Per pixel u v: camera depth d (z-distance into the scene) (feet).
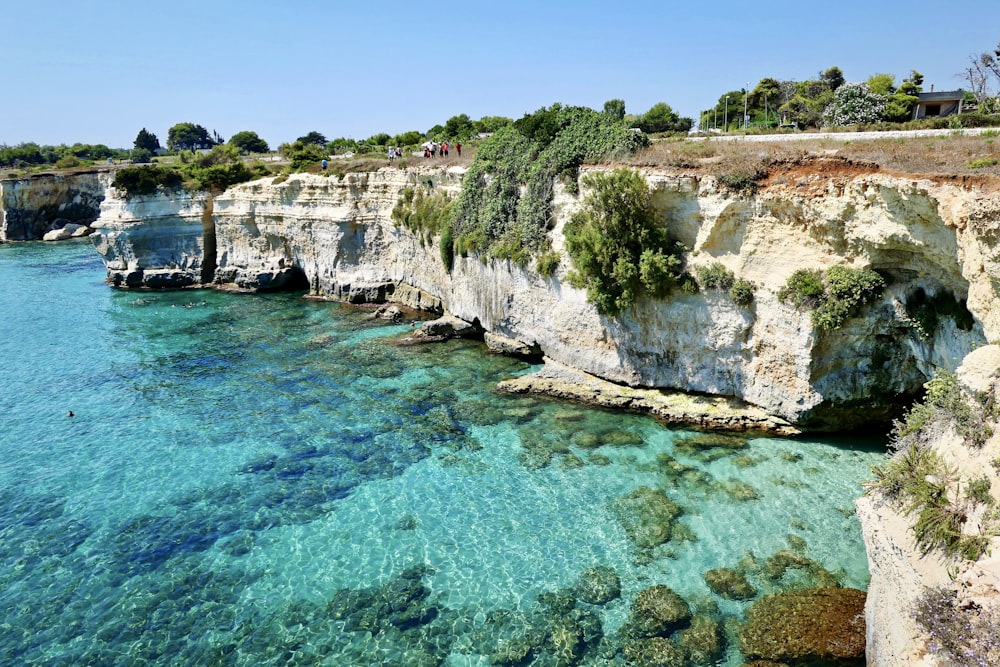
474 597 57.11
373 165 173.27
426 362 118.01
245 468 81.10
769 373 82.94
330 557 63.21
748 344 84.23
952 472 42.55
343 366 117.60
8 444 89.15
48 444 89.04
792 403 80.89
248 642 52.90
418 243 152.35
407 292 159.53
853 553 60.23
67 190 321.73
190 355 128.16
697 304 87.35
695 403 90.38
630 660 49.60
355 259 173.06
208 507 72.59
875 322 74.23
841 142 85.25
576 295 102.22
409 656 50.93
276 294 185.98
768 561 59.67
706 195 84.02
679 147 97.81
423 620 54.60
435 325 130.62
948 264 63.87
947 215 59.31
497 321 121.49
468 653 51.01
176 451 86.17
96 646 52.80
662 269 86.12
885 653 41.50
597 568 60.13
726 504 69.00
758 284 82.07
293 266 191.52
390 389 105.50
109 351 132.26
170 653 51.96
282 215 184.44
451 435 88.22
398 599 57.11
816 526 64.44
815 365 78.07
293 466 81.30
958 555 36.55
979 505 38.91
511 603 56.18
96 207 327.88
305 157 224.33
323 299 175.83
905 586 39.63
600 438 85.40
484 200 125.59
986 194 53.88
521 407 96.48
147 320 157.07
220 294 187.93
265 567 62.08
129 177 196.85
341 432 90.38
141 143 534.78
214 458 83.97
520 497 72.49
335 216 171.01
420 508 71.05
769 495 70.13
